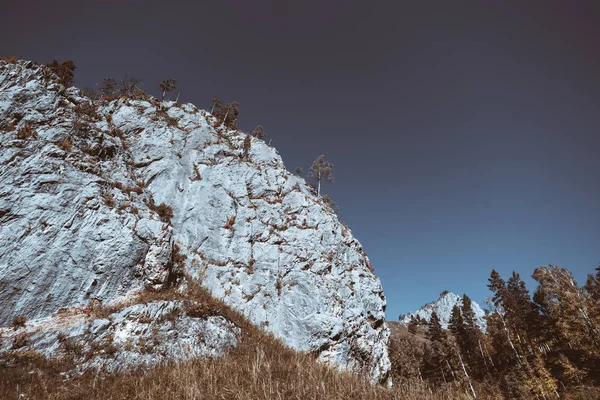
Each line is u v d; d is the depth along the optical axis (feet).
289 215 97.50
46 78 76.89
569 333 156.56
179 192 87.45
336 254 92.07
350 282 88.38
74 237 54.54
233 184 95.86
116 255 57.21
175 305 55.67
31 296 47.11
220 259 78.84
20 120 62.85
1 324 43.37
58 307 48.65
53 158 60.03
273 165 120.57
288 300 75.51
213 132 113.60
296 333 69.26
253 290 76.23
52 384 36.68
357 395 38.47
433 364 197.57
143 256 60.85
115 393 36.27
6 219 50.01
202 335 53.98
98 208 59.88
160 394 35.47
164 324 51.93
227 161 101.65
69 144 65.16
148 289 58.95
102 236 57.52
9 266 47.09
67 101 78.07
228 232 84.07
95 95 112.78
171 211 81.76
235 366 46.19
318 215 98.68
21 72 70.79
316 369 49.16
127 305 52.65
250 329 65.36
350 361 69.67
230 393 34.86
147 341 48.49
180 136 102.32
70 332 44.27
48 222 53.16
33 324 45.06
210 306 60.44
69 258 52.54
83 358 42.34
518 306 197.57
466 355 216.95
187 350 50.62
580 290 156.56
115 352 44.86
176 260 71.92
